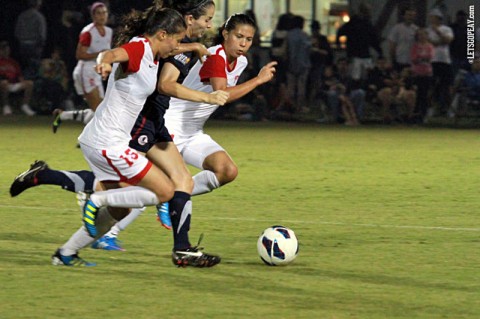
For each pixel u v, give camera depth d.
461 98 49.97
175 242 15.23
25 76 51.66
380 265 15.44
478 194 24.58
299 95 50.91
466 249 16.98
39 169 15.88
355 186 26.02
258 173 28.72
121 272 14.72
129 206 14.77
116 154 14.77
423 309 12.48
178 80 15.64
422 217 20.78
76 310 12.27
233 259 15.94
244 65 17.58
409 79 49.03
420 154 35.06
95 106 34.91
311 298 13.02
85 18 52.44
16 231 18.41
